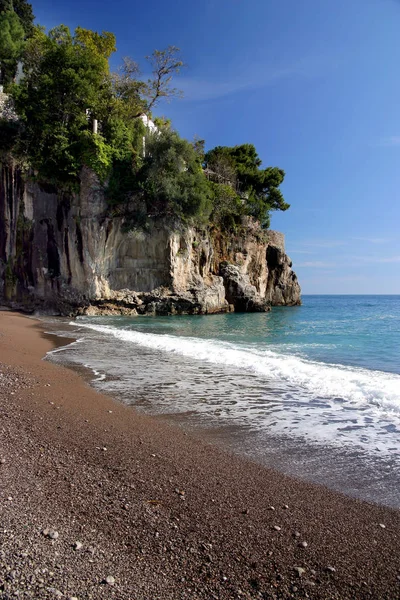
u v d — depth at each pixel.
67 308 36.34
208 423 7.56
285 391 9.94
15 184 36.25
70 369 12.38
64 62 35.56
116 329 24.84
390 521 4.26
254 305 47.91
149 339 19.92
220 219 48.28
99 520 4.07
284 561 3.57
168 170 37.94
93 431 6.85
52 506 4.27
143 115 44.84
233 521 4.20
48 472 5.11
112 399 9.16
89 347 17.12
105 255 37.22
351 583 3.32
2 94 41.25
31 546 3.55
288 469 5.57
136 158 36.81
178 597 3.09
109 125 35.91
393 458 5.98
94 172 35.28
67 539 3.71
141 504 4.46
